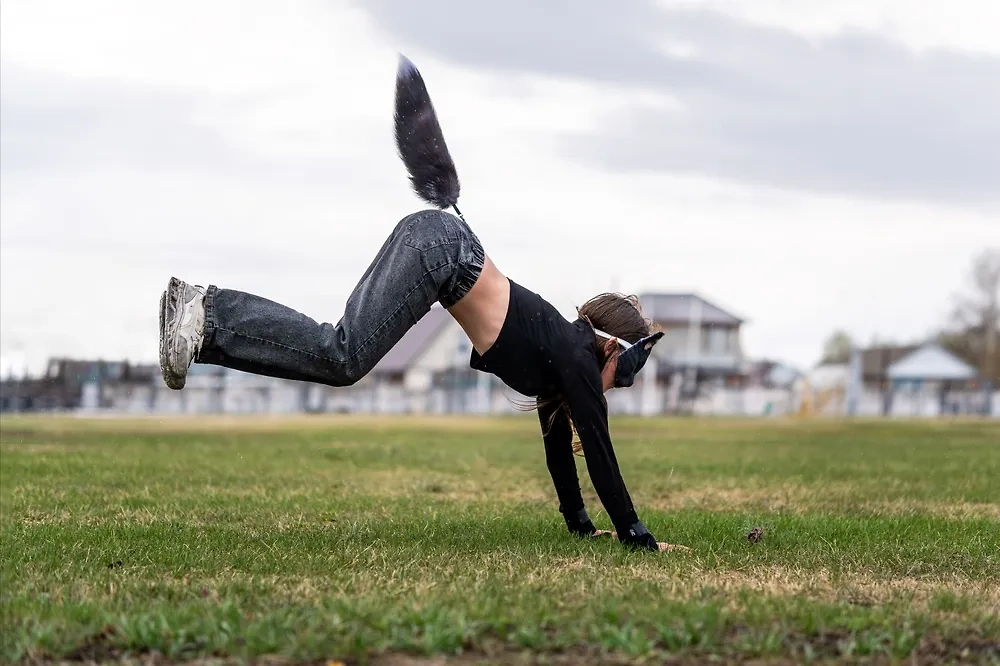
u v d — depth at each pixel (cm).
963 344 8094
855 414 6000
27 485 857
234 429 2405
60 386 4309
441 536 554
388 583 400
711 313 6606
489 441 1850
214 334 448
